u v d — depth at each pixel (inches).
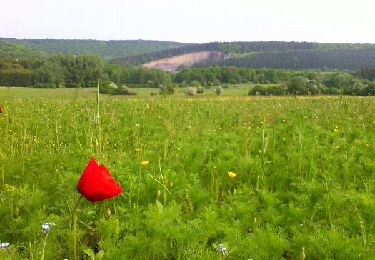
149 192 196.4
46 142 291.7
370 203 166.6
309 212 181.8
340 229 157.6
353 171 251.3
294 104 631.8
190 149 269.3
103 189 105.2
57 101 547.2
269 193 192.4
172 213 144.9
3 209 155.9
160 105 530.3
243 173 243.3
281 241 140.2
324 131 360.8
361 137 350.6
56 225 140.2
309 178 238.8
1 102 458.9
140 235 136.9
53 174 211.0
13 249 119.6
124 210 164.7
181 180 205.8
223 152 268.8
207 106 740.0
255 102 900.0
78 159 233.8
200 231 136.2
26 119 349.7
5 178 209.0
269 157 285.7
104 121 397.7
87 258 134.6
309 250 142.3
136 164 233.8
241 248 137.9
